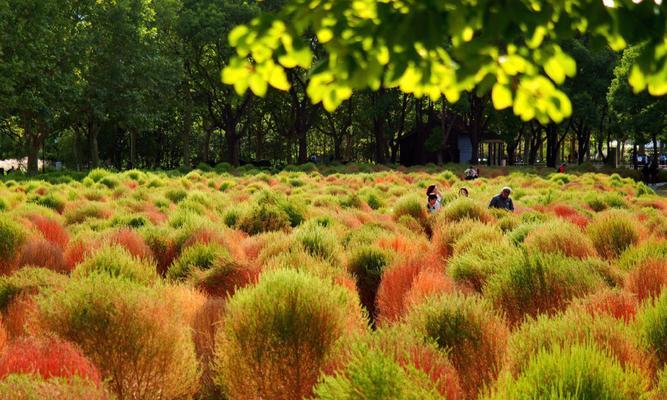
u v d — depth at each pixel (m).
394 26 2.66
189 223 11.41
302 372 4.52
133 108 47.69
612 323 4.68
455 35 2.72
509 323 5.92
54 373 4.04
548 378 3.62
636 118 44.72
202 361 5.29
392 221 14.92
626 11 2.57
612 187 31.16
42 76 38.84
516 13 2.59
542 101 2.84
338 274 7.38
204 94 61.66
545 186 31.16
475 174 38.53
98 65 46.19
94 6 45.78
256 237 11.01
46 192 22.84
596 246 10.52
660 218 14.13
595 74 57.91
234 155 60.50
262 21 2.72
